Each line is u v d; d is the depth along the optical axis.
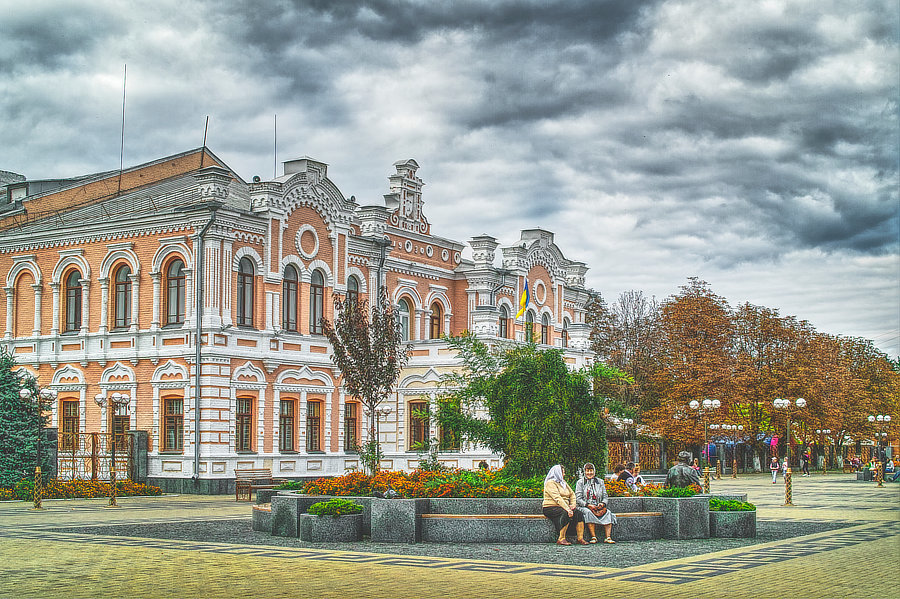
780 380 85.94
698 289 82.62
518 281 68.62
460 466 53.44
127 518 32.19
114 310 51.16
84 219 53.91
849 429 99.00
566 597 16.53
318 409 53.84
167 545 23.81
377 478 27.86
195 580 18.23
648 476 53.75
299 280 53.06
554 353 31.25
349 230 56.50
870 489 56.75
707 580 18.42
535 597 16.53
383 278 60.12
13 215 58.81
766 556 22.14
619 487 27.48
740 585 17.86
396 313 44.81
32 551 22.55
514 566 20.23
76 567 19.89
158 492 46.44
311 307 54.09
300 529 25.47
